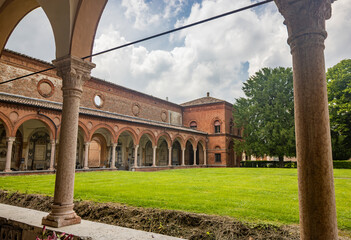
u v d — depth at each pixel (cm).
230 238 412
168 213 518
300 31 263
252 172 2075
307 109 248
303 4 264
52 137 1895
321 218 227
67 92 481
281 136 2800
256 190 914
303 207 238
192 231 455
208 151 3747
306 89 252
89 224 430
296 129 258
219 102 3769
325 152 238
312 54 256
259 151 3003
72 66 479
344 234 413
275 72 3234
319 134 241
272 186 1051
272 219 480
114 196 764
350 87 2730
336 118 2827
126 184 1122
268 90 3109
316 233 226
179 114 4000
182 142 3250
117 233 378
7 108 1642
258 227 429
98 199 703
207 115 3859
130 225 511
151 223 501
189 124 3997
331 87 2870
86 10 495
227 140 3709
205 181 1276
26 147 2211
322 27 262
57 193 436
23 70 2056
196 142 3519
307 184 237
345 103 2723
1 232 459
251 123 3184
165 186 1042
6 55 1955
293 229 415
